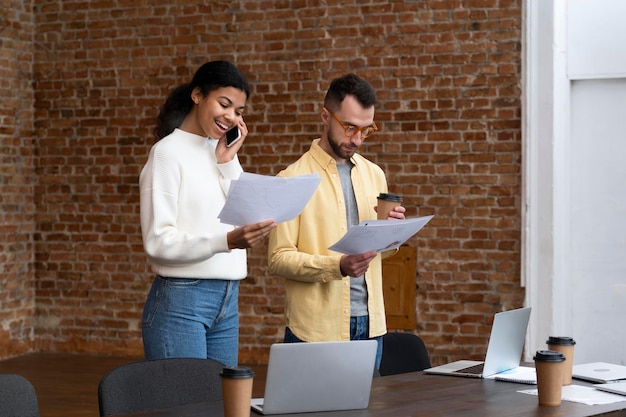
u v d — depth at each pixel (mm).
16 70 9055
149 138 8875
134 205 8938
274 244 3945
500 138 7805
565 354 3428
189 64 8719
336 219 4020
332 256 3779
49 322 9234
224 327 3990
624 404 3098
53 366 8523
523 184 7680
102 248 9055
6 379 2898
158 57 8805
